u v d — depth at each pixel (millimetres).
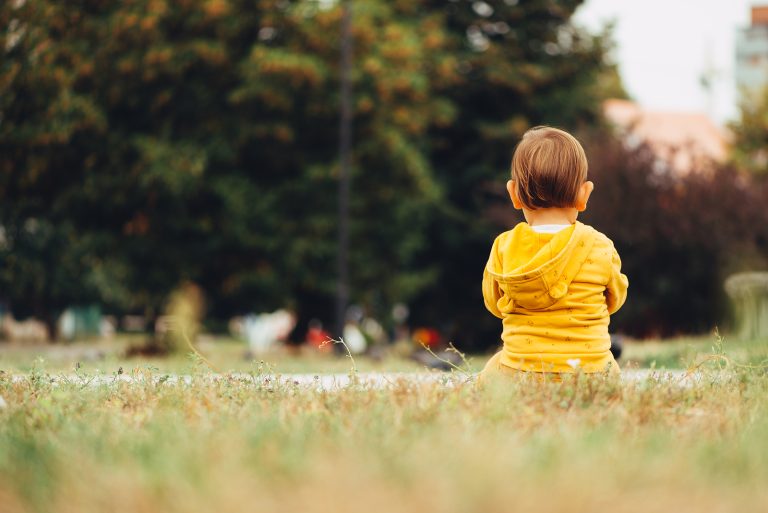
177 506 2223
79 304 35625
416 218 25141
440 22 27703
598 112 30406
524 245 4539
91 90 18109
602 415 3535
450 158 29484
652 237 19297
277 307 22469
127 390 4613
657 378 4562
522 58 29062
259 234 20922
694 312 19906
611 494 2240
